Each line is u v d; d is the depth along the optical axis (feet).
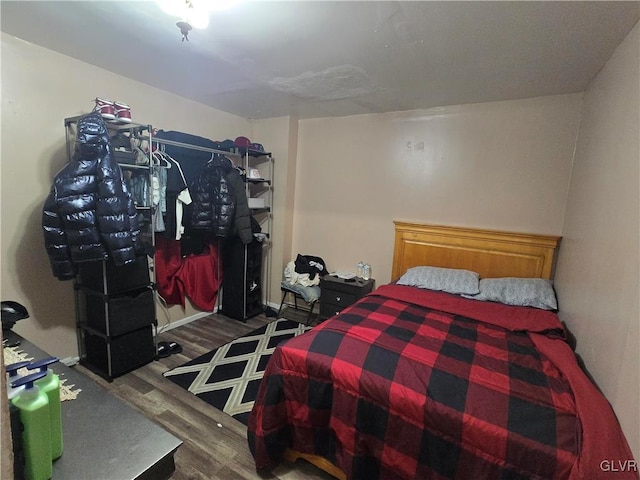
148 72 7.82
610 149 5.20
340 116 11.15
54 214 6.11
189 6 4.66
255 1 4.72
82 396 3.13
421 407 4.08
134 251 6.72
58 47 6.68
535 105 8.29
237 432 6.05
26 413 2.14
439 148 9.61
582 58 5.94
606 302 4.53
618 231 4.39
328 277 10.84
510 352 5.31
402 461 4.25
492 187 8.98
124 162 7.20
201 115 10.32
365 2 4.67
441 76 7.23
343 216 11.47
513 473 3.54
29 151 6.76
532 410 3.89
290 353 5.11
